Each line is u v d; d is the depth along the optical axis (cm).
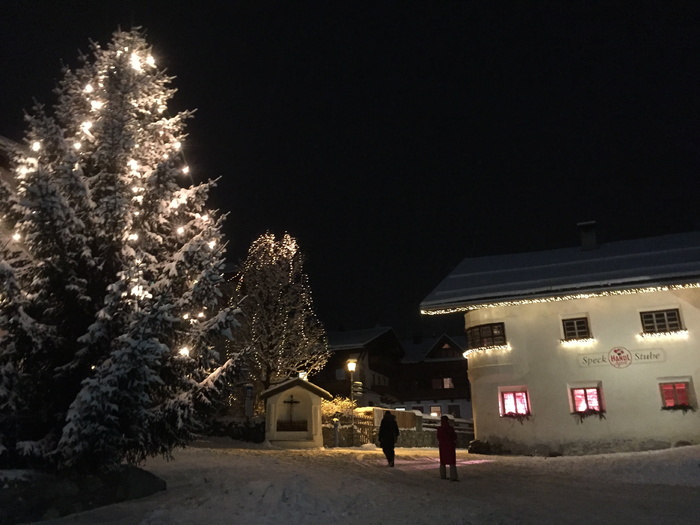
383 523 816
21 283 969
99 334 897
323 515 867
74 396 942
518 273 2705
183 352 994
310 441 2395
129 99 1065
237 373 1023
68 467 898
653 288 2216
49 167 996
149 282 1013
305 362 3244
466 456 2231
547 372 2358
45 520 819
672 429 2134
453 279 2838
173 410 984
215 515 833
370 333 5662
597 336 2312
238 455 1703
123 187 1038
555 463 1766
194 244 1022
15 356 904
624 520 830
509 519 834
